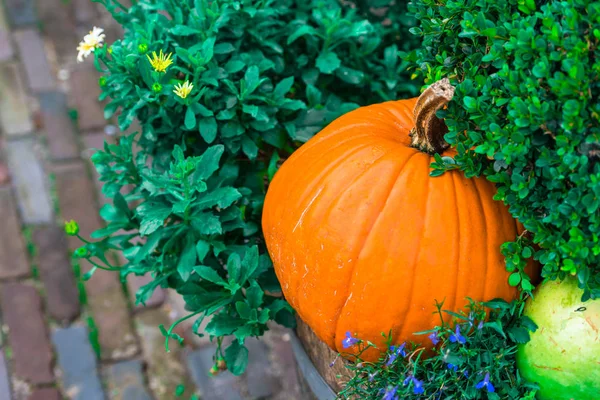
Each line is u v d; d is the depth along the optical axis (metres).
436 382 1.22
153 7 1.47
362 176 1.24
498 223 1.23
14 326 1.99
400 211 1.22
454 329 1.23
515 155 1.14
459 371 1.21
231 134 1.40
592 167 1.12
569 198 1.11
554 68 1.12
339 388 1.37
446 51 1.26
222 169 1.42
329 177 1.26
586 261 1.14
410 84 1.56
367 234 1.22
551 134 1.14
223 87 1.42
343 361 1.32
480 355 1.22
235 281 1.32
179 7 1.46
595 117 1.09
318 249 1.25
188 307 1.41
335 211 1.24
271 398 1.89
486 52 1.20
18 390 1.89
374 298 1.22
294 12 1.53
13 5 2.81
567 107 1.08
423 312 1.22
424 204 1.22
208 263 1.42
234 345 1.37
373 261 1.22
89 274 1.44
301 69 1.52
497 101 1.15
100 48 1.52
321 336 1.30
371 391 1.24
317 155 1.30
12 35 2.70
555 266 1.17
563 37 1.10
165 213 1.34
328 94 1.55
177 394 1.90
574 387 1.19
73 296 2.05
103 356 1.95
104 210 1.45
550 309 1.20
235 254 1.33
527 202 1.19
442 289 1.22
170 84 1.38
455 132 1.21
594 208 1.10
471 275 1.22
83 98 2.52
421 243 1.21
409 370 1.23
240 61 1.41
